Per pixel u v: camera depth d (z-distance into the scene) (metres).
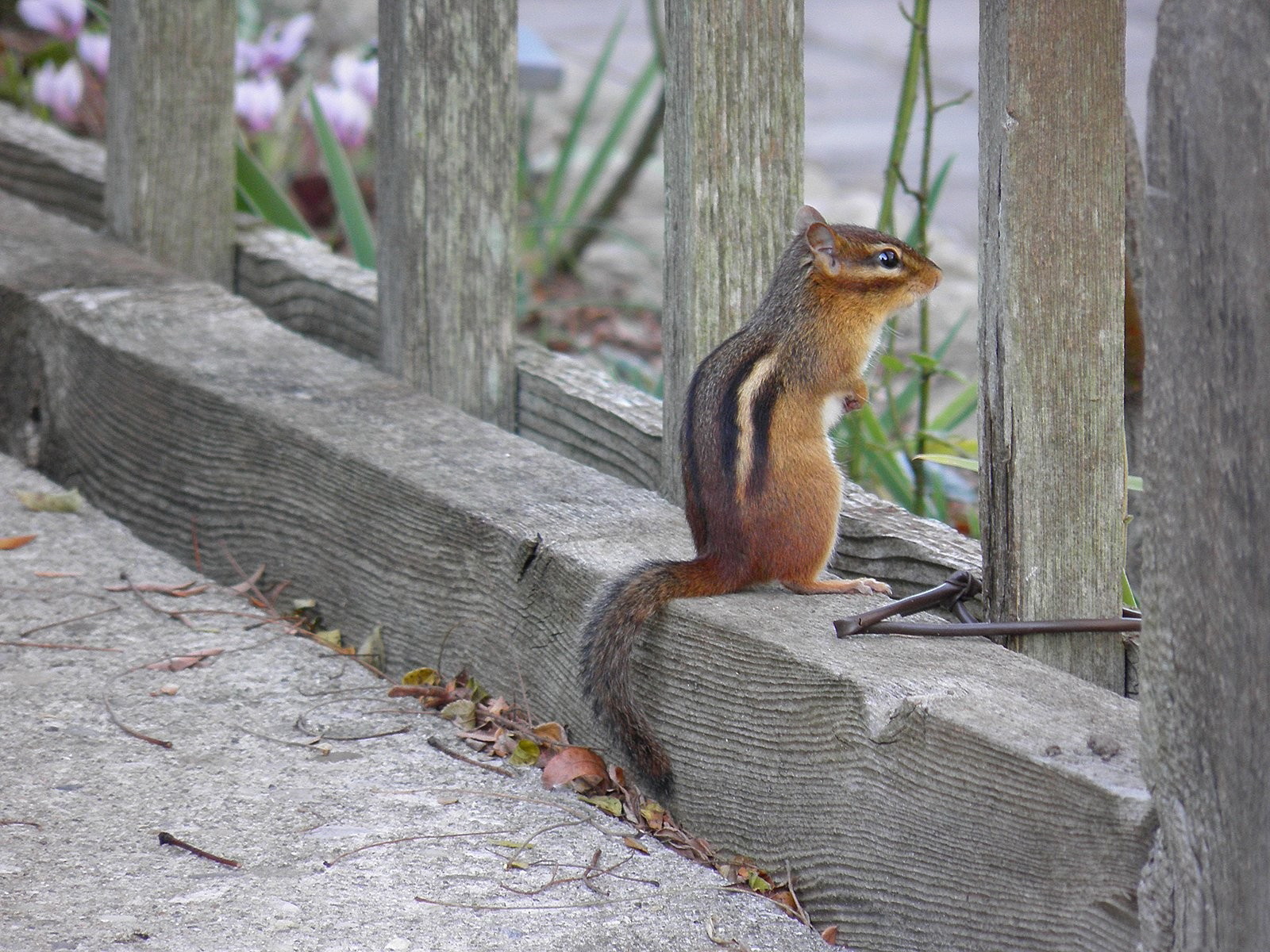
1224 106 4.23
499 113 8.77
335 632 8.05
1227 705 4.38
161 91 10.64
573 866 5.93
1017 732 5.18
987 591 6.28
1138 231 7.83
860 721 5.60
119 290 10.15
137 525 9.31
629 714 6.30
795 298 7.18
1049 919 5.03
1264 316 4.18
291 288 10.51
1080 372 6.09
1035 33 5.80
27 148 12.38
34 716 6.96
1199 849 4.52
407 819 6.24
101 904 5.57
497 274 8.93
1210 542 4.39
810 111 23.28
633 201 19.86
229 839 6.05
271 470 8.41
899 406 11.15
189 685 7.32
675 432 7.75
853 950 5.74
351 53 17.45
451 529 7.38
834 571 7.31
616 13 29.17
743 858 6.20
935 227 19.17
